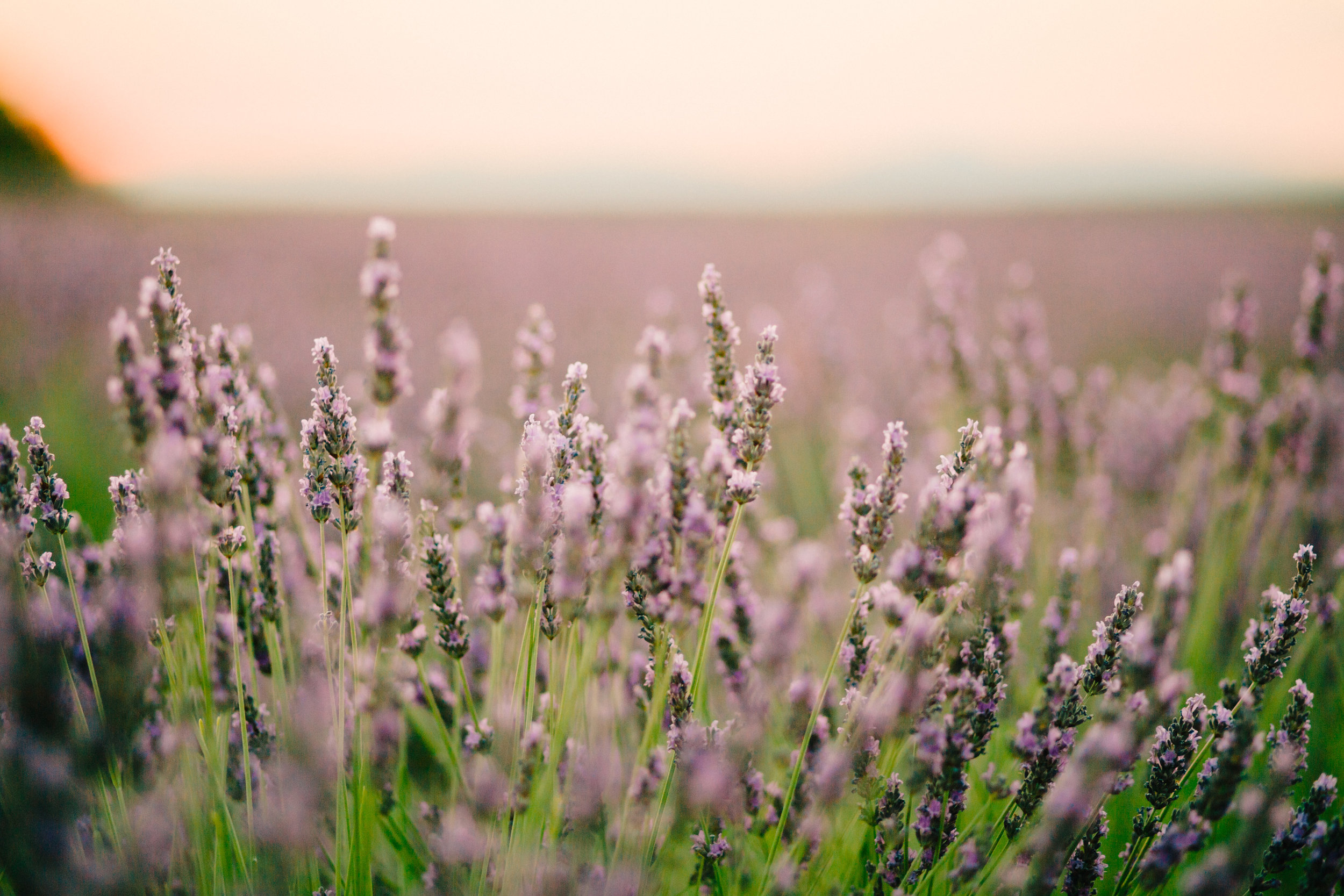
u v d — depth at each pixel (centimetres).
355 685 47
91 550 51
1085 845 47
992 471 52
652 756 49
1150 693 51
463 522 53
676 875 50
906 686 46
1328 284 68
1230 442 74
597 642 48
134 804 45
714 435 50
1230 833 54
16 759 40
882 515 46
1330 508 73
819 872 48
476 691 56
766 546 69
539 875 46
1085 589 68
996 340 84
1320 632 57
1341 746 58
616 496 48
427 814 52
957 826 51
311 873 47
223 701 50
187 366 48
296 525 57
